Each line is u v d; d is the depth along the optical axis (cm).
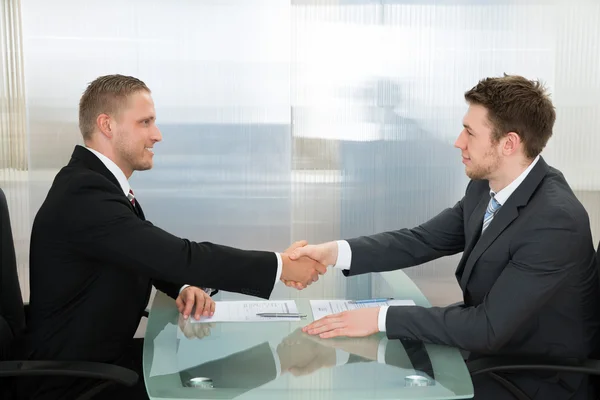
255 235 380
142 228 204
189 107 367
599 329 206
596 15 373
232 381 154
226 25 363
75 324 203
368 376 157
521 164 202
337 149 378
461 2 371
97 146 220
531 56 376
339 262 237
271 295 225
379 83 374
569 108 380
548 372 192
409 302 215
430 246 244
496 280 193
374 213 384
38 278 205
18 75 352
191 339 183
